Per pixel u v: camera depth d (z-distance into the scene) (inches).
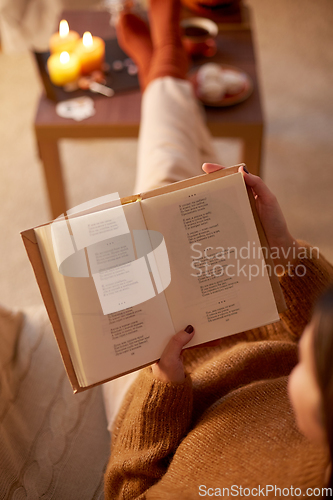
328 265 27.1
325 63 82.4
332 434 12.8
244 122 47.7
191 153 41.4
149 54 53.2
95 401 31.4
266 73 80.4
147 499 21.0
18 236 60.4
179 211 21.5
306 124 72.4
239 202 21.8
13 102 76.9
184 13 60.1
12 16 79.8
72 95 51.0
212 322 22.1
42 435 28.7
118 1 62.1
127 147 70.8
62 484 27.0
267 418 21.0
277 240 25.0
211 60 55.0
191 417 24.6
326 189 64.4
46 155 51.6
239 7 60.4
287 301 26.1
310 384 13.7
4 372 29.9
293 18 90.8
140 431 23.0
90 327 20.8
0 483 24.9
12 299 54.9
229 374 25.0
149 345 21.6
